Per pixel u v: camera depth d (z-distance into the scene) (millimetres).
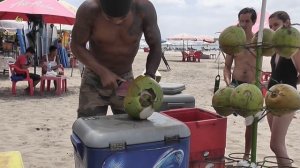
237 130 7738
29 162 5383
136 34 3029
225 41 2557
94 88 3281
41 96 11469
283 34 2467
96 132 2271
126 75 3318
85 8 2869
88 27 2914
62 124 7852
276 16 4016
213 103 2676
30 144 6301
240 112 2432
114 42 3061
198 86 15836
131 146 2275
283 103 2432
